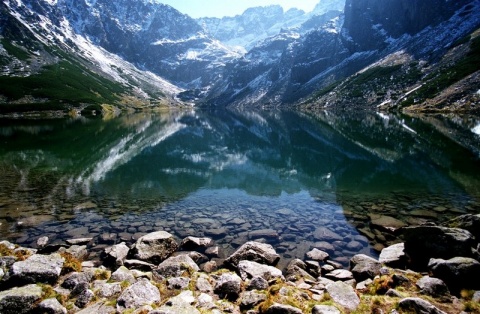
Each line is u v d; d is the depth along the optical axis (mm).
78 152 55875
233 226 21672
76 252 17062
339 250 17672
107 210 25297
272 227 21266
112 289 12680
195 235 20266
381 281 12766
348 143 61531
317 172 39656
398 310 10273
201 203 27344
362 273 14305
